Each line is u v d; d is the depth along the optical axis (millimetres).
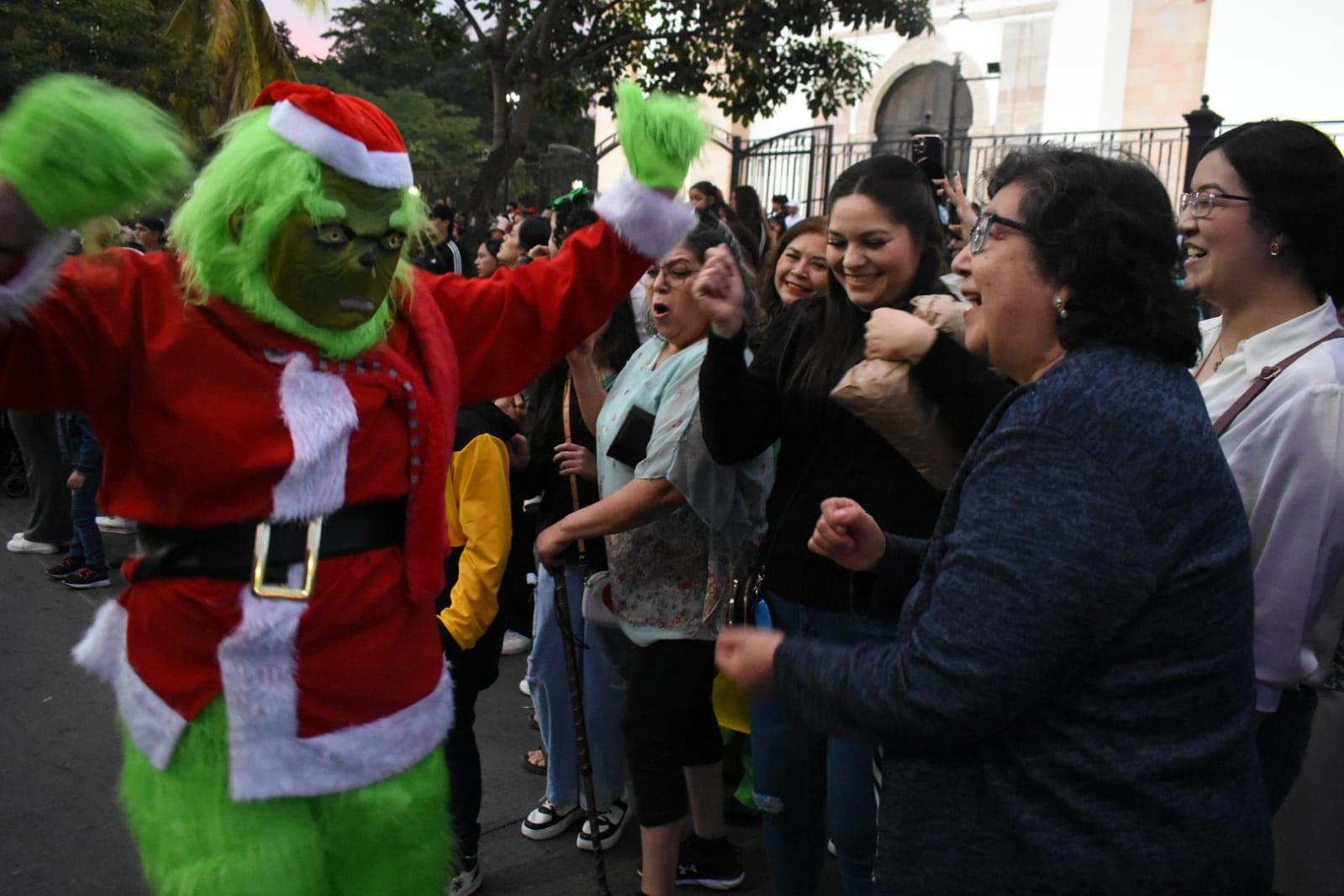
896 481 2168
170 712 1623
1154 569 1276
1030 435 1324
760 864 3119
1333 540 1887
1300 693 2053
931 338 1895
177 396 1561
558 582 2615
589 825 2826
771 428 2346
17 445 7402
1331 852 2207
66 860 3080
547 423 3201
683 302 2639
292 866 1650
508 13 12266
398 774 1762
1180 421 1322
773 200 11883
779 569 2309
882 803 1502
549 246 3811
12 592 5414
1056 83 14031
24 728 3922
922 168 2918
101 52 10055
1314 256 2010
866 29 13656
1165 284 1374
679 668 2596
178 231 1583
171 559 1634
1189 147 10289
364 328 1686
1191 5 12711
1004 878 1374
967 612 1292
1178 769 1314
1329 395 1879
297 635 1625
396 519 1754
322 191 1555
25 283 1358
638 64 12719
